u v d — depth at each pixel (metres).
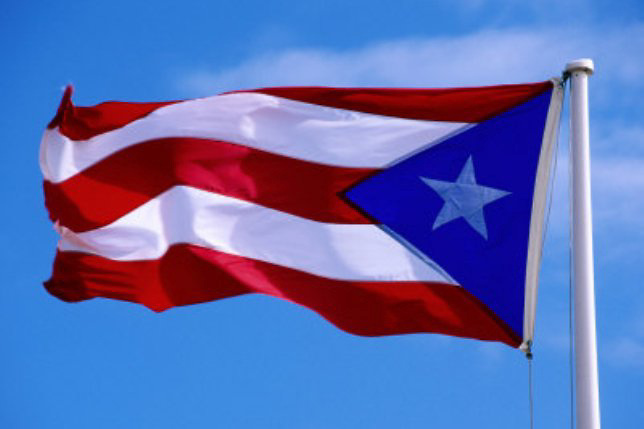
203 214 15.37
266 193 15.34
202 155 15.62
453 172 14.83
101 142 16.19
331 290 14.79
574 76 14.08
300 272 14.94
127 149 15.98
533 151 14.61
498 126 14.82
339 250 14.88
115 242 15.70
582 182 13.51
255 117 15.68
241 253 15.16
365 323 14.62
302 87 15.67
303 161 15.35
